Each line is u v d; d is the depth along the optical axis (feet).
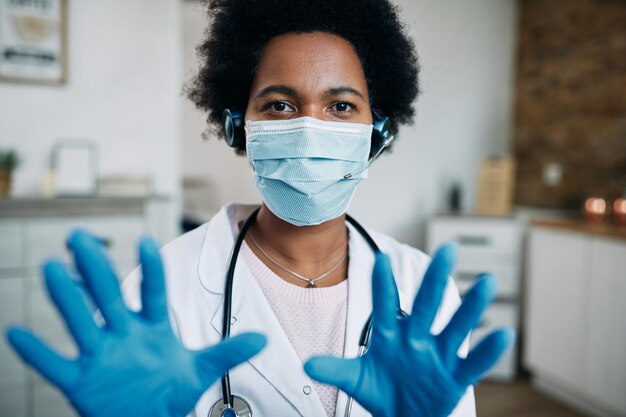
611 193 7.95
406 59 2.47
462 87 9.50
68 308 1.25
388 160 8.98
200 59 2.50
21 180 7.32
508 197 8.46
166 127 8.23
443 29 9.14
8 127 7.22
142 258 1.35
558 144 8.87
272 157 2.02
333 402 1.93
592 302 6.65
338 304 2.05
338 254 2.22
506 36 9.80
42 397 6.32
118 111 7.88
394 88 2.48
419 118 9.14
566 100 8.72
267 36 2.02
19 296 6.23
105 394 1.28
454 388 1.38
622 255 6.21
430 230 8.18
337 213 2.10
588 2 8.30
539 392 7.63
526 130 9.52
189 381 1.37
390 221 9.07
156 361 1.35
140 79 8.00
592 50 8.25
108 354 1.30
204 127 2.72
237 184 12.07
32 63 7.24
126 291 2.05
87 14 7.59
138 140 8.04
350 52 2.02
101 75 7.74
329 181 2.00
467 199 9.75
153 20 8.02
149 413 1.33
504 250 7.92
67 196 6.79
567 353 7.07
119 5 7.79
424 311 1.43
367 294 2.09
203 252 2.15
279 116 2.04
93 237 1.34
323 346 1.98
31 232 6.28
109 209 6.72
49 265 1.24
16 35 7.13
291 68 1.94
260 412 1.87
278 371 1.88
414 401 1.42
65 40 7.39
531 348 7.77
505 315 7.97
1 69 7.08
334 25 1.98
